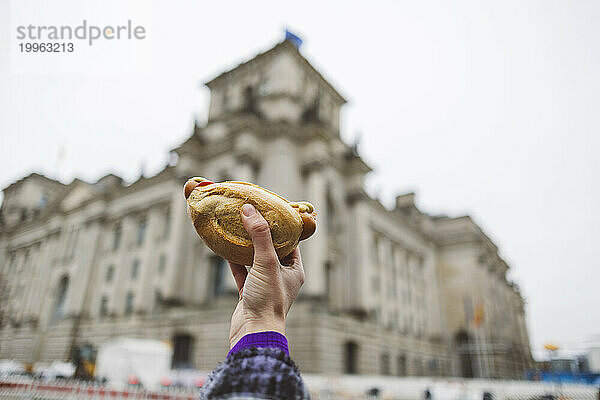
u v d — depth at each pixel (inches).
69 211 2215.8
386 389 1058.7
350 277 1626.5
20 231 2518.5
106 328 1649.9
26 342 1951.3
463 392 965.8
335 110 2069.4
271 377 65.0
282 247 93.0
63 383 764.0
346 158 1815.9
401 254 2245.3
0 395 648.4
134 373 1005.2
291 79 1755.7
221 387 64.9
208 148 1651.1
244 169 1449.3
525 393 922.7
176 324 1364.4
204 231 94.9
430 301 2391.7
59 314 1961.1
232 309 1259.8
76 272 1931.6
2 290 2333.9
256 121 1550.2
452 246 2650.1
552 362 1095.0
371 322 1695.4
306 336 1184.8
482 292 2458.2
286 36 1951.3
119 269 1800.0
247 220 88.5
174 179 1749.5
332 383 1048.2
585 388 906.1
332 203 1674.5
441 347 2297.0
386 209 2156.7
